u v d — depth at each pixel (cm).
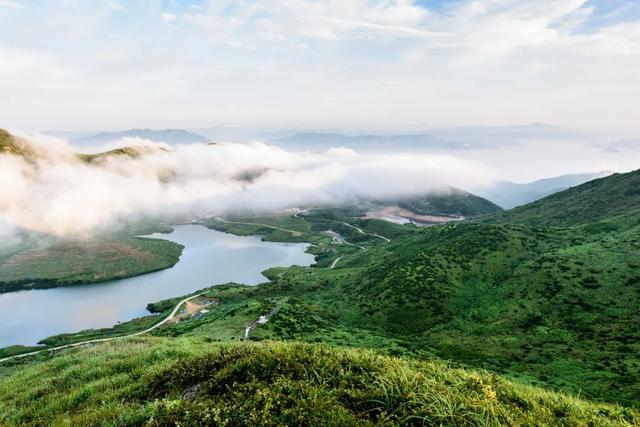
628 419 1182
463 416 853
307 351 1279
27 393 1495
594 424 1072
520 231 16588
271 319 9269
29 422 1153
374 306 12788
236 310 10900
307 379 1030
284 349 1259
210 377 1172
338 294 16638
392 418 858
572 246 14012
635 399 5197
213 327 9162
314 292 19350
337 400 923
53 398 1348
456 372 1234
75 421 1037
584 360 7081
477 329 10044
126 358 1845
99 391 1312
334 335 8569
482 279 13075
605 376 6188
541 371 6738
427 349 7656
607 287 9956
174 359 1689
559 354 7569
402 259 17225
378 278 15588
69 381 1584
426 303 12131
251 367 1113
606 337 8006
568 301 10000
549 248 14762
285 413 859
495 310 10850
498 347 8550
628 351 7144
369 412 887
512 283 12056
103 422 983
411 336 10369
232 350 1338
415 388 945
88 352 2325
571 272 11300
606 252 11850
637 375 6047
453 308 11700
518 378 5956
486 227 17462
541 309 10075
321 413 860
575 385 5875
